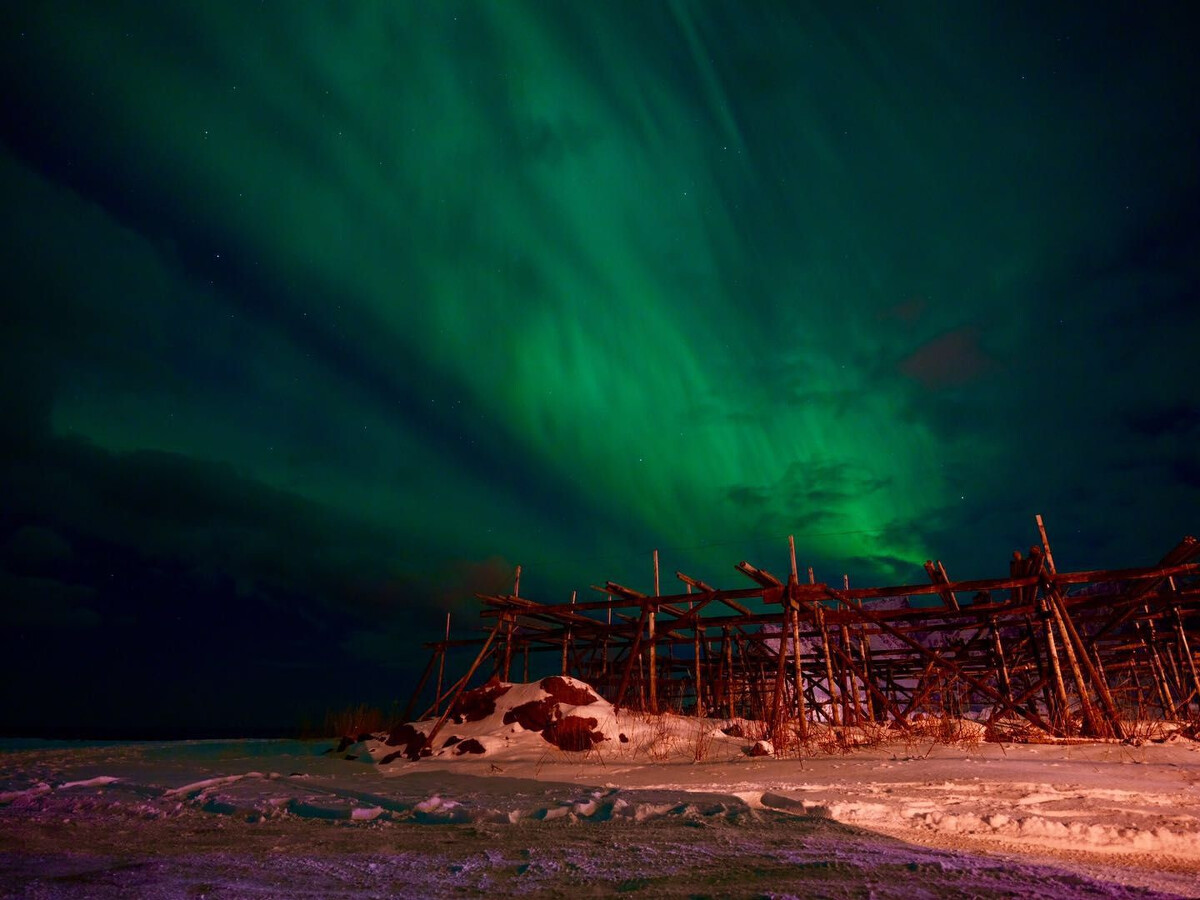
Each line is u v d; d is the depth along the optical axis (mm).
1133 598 17719
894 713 17078
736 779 10703
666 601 19719
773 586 18266
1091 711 15289
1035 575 17172
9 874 5422
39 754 19297
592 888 4676
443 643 23594
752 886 4484
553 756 15305
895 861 5066
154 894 4742
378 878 5156
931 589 17000
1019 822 6273
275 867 5602
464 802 8984
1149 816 6578
